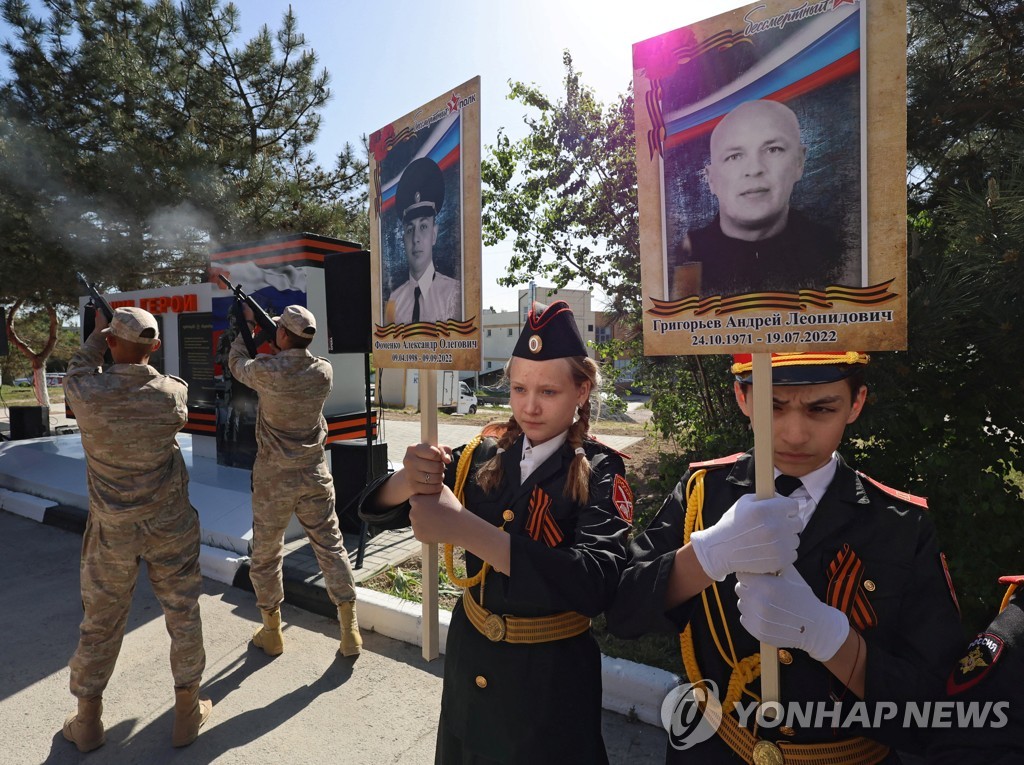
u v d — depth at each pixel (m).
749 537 1.11
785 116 1.12
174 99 13.26
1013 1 3.57
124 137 12.05
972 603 2.98
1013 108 3.38
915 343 2.94
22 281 11.41
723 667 1.36
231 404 7.38
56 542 5.79
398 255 1.71
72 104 12.44
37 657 3.61
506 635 1.56
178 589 2.79
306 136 15.09
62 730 2.87
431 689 3.20
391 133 1.73
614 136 6.62
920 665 1.14
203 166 12.07
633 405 22.31
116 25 13.25
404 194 1.69
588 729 1.56
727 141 1.17
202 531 5.26
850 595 1.21
